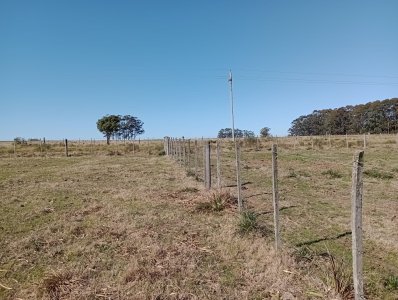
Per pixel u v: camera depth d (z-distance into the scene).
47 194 12.93
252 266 6.11
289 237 7.50
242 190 12.82
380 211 9.73
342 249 6.79
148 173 18.33
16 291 5.60
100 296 5.28
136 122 135.62
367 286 5.28
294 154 28.11
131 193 12.59
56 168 21.80
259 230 7.69
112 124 63.00
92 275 5.98
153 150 38.03
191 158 25.73
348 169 17.83
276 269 5.84
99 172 19.08
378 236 7.55
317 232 7.83
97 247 7.28
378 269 5.92
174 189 13.27
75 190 13.62
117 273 6.03
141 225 8.64
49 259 6.78
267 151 33.88
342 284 4.99
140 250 6.95
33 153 35.53
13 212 10.41
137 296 5.19
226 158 26.16
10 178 17.42
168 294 5.28
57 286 5.56
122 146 46.09
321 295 4.98
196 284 5.60
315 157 24.70
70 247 7.32
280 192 12.45
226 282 5.62
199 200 10.73
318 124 124.50
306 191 12.66
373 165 19.38
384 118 103.75
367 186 13.43
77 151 38.28
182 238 7.63
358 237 4.49
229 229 8.01
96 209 10.50
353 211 4.50
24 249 7.30
